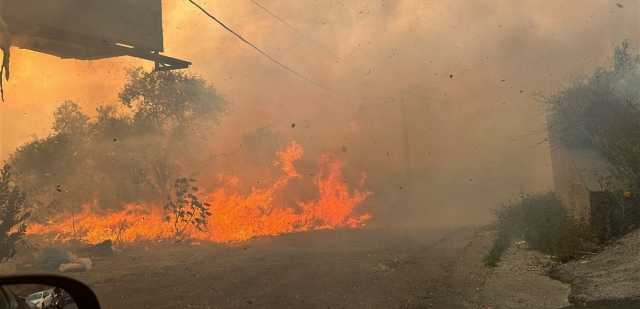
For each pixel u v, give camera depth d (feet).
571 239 34.14
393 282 32.35
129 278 40.37
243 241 65.92
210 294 31.86
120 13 43.86
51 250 51.08
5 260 48.32
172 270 43.47
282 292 31.01
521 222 51.83
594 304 21.62
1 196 48.83
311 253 49.49
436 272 35.22
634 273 25.29
